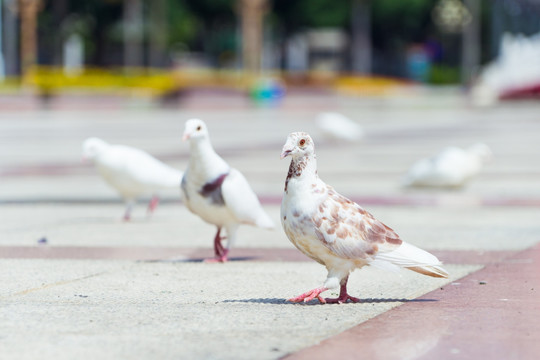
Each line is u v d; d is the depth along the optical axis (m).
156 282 6.61
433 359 4.39
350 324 5.14
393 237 5.59
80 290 6.27
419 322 5.19
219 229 7.73
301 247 5.59
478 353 4.50
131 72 62.19
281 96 52.97
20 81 51.94
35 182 15.38
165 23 75.06
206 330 4.97
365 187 14.48
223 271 7.14
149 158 10.43
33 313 5.43
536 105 50.84
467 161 14.01
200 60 97.38
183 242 8.82
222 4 75.19
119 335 4.84
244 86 52.03
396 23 78.69
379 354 4.47
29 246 8.47
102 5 72.38
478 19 81.31
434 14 81.94
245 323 5.15
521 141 25.06
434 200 12.70
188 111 46.03
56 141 24.92
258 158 19.89
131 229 9.80
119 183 10.30
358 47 75.81
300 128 31.36
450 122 34.75
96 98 47.16
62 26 76.06
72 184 15.09
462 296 6.01
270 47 87.31
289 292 6.21
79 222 10.43
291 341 4.71
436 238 8.93
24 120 36.44
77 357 4.38
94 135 27.33
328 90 57.16
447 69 80.56
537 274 6.84
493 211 11.48
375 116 40.00
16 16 66.12
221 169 7.48
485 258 7.66
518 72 55.94
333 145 24.03
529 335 4.87
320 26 74.88
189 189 7.52
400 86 65.81
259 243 8.79
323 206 5.46
